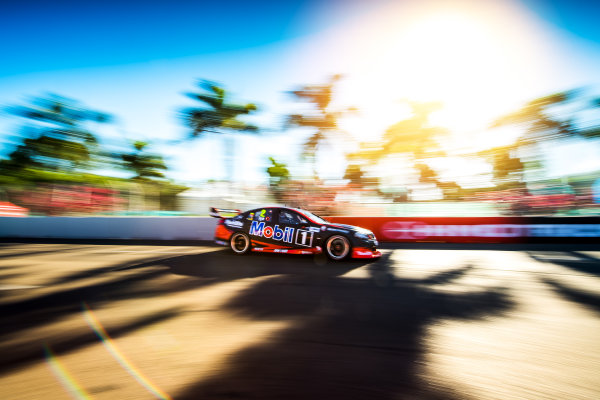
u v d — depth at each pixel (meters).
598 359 1.85
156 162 17.12
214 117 15.34
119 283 3.72
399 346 2.03
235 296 3.16
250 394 1.52
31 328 2.36
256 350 1.98
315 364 1.81
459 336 2.18
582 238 7.51
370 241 5.15
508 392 1.53
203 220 9.16
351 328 2.33
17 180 14.88
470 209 8.77
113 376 1.68
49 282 3.82
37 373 1.72
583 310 2.69
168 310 2.75
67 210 12.72
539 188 8.70
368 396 1.50
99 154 17.36
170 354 1.93
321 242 5.19
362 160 11.65
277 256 5.66
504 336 2.18
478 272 4.27
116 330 2.31
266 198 11.82
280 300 3.02
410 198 9.57
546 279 3.84
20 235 10.57
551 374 1.69
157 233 9.46
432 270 4.41
